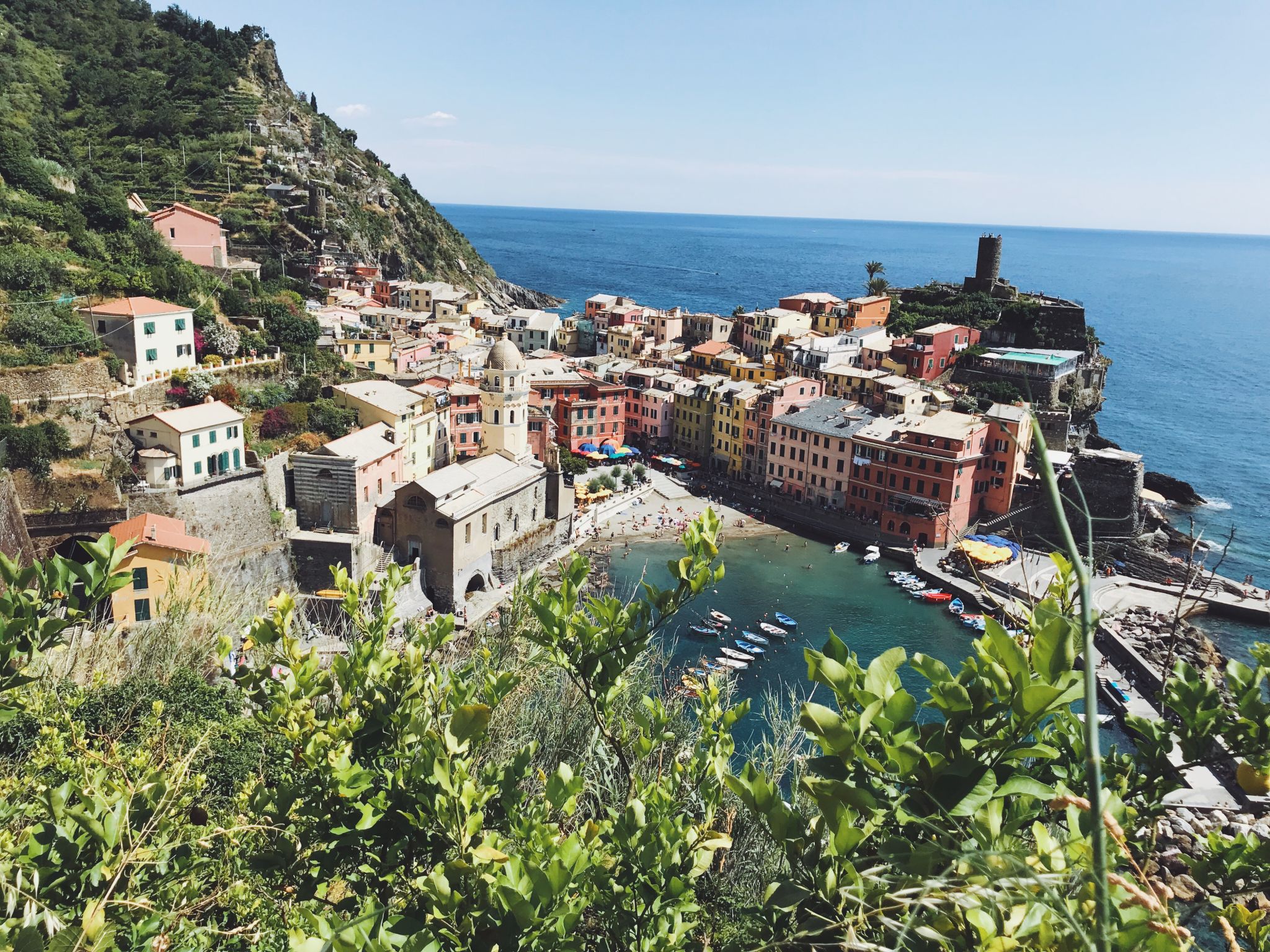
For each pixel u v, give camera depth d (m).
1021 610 8.27
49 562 10.33
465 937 8.12
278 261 177.12
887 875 6.72
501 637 17.34
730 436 142.62
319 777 11.11
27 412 77.75
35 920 7.54
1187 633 87.62
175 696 26.39
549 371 157.25
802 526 123.56
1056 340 156.12
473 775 11.48
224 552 81.81
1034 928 5.88
